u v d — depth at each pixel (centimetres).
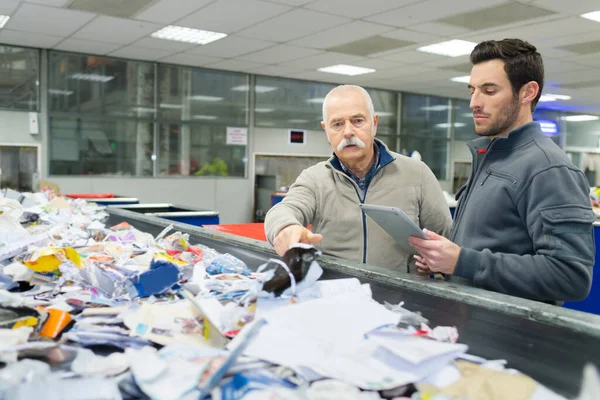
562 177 106
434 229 157
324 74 714
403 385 54
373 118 150
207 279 96
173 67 660
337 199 152
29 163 582
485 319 75
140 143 647
